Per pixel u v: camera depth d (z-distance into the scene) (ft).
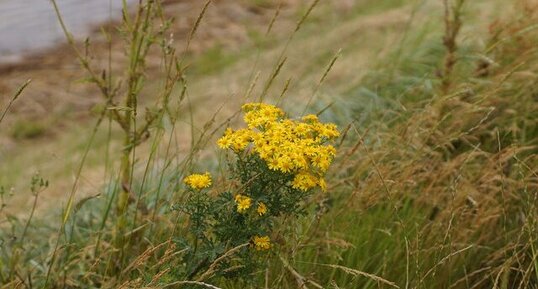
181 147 18.11
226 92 25.35
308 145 7.88
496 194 11.68
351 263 10.57
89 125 30.66
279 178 8.01
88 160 23.09
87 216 14.07
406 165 11.46
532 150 13.17
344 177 12.92
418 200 11.42
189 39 10.02
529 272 9.47
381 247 10.97
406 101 16.38
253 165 8.09
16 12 45.83
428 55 18.45
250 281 8.55
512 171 12.58
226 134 8.18
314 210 11.39
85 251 10.72
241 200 7.97
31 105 34.47
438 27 20.33
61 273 11.14
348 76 20.89
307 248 10.59
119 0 46.83
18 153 29.01
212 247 8.29
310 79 22.62
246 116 8.24
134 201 11.37
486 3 21.47
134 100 9.86
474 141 13.67
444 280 10.41
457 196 10.94
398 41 21.35
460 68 16.66
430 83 16.29
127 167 11.05
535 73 14.52
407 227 11.31
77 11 45.93
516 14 16.94
